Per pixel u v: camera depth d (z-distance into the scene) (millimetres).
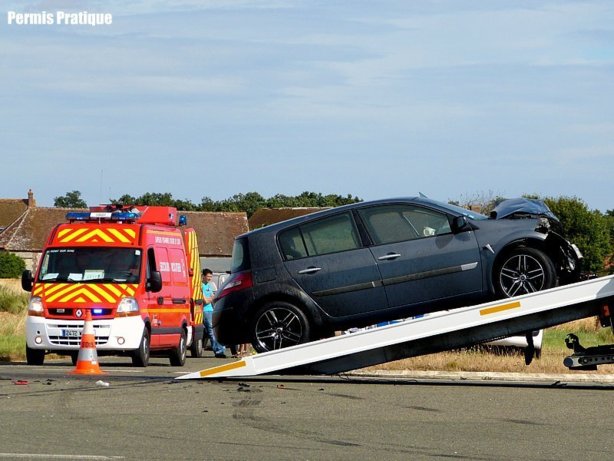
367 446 12953
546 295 19375
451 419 15383
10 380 20406
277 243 20719
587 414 16125
